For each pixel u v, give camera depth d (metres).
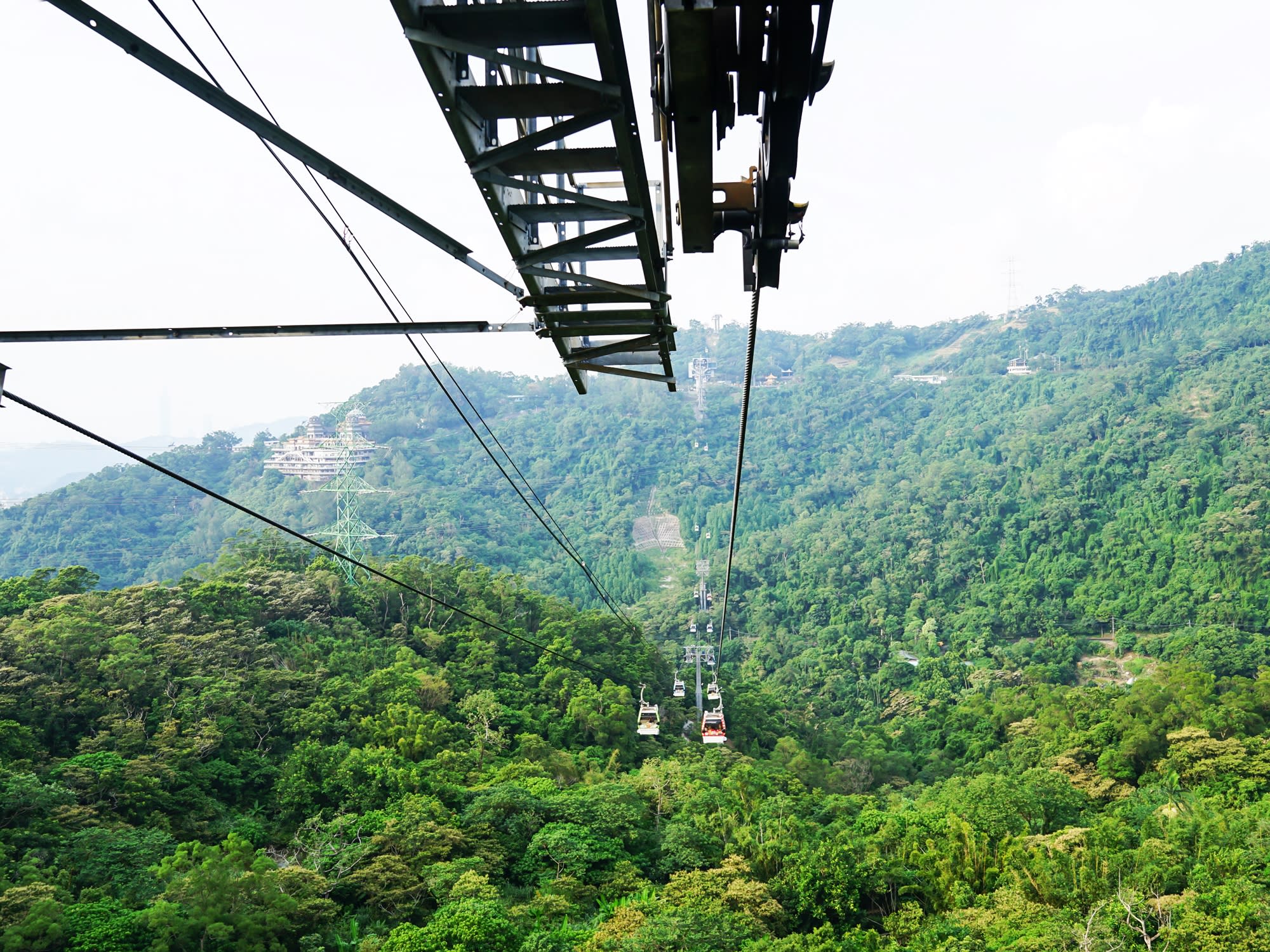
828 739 79.69
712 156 6.83
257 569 74.38
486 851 39.75
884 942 36.75
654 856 43.69
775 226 8.27
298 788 45.00
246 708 51.09
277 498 185.88
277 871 34.38
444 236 7.71
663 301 9.58
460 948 29.09
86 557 165.88
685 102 6.25
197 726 47.44
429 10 5.97
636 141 6.90
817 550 151.62
